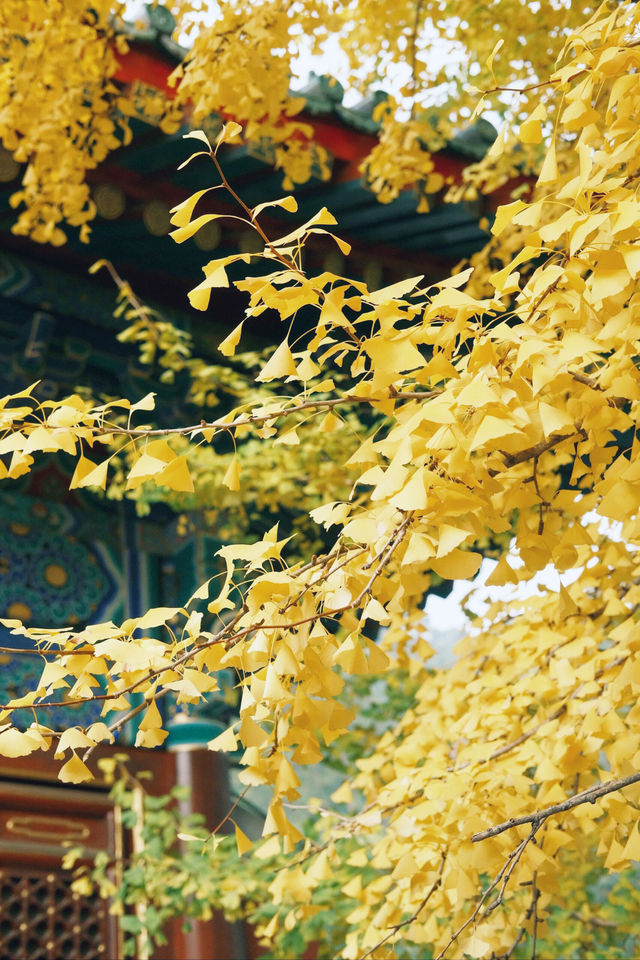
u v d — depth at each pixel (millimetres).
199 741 5230
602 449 1852
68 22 3898
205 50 3697
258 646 1647
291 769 1825
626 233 1585
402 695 5980
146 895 4688
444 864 2293
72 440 1686
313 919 4426
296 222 4777
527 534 1919
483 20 4172
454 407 1596
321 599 1764
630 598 2678
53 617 5160
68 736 1676
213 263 1572
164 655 1752
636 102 1777
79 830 4875
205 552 5492
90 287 5266
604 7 1766
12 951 4559
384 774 3125
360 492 4891
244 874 4520
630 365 1667
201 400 5055
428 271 5070
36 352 5105
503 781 2355
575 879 5035
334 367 4789
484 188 4242
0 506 5176
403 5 4230
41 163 4105
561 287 1625
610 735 2309
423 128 4203
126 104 3988
